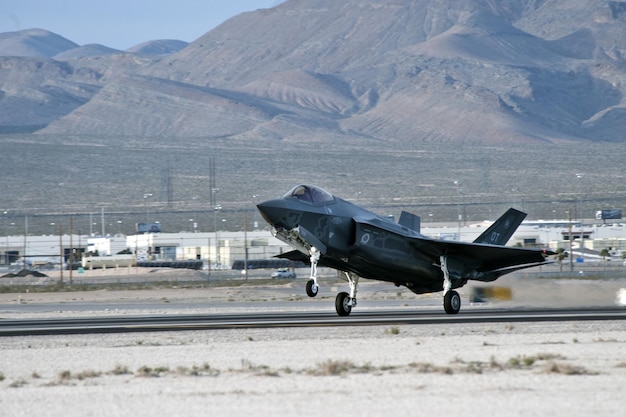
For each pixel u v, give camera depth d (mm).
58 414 54344
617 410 53125
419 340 94062
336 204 133375
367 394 59125
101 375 70562
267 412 53938
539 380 63688
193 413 54000
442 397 57656
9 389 64250
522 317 129250
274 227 126312
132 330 116312
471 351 83125
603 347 85000
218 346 91750
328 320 129750
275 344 92688
